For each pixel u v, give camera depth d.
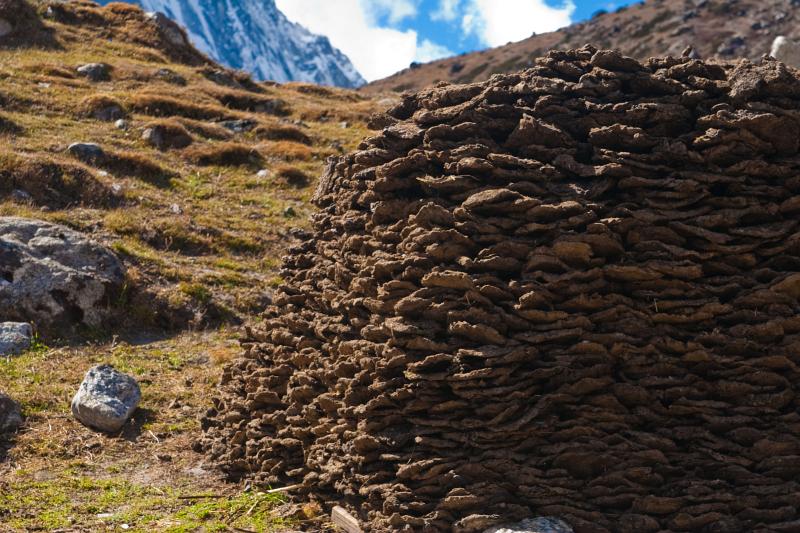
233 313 14.53
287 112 29.53
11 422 9.28
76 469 8.49
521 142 7.05
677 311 6.45
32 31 30.11
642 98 6.95
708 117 6.63
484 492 6.20
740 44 81.19
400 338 6.68
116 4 35.31
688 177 6.55
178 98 26.62
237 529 7.11
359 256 7.78
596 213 6.61
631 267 6.42
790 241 6.52
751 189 6.52
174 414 10.20
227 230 17.83
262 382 8.66
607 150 6.71
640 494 6.17
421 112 7.79
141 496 7.90
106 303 13.20
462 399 6.41
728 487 6.13
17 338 11.72
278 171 21.95
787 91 6.62
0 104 21.66
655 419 6.36
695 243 6.54
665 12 93.88
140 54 31.39
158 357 12.27
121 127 22.22
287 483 7.98
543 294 6.45
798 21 81.94
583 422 6.33
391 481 6.62
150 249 15.93
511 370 6.30
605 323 6.50
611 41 91.88
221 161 22.06
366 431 6.82
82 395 9.68
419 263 6.90
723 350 6.37
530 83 7.26
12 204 15.52
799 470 6.16
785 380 6.30
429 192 7.26
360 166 8.19
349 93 36.75
